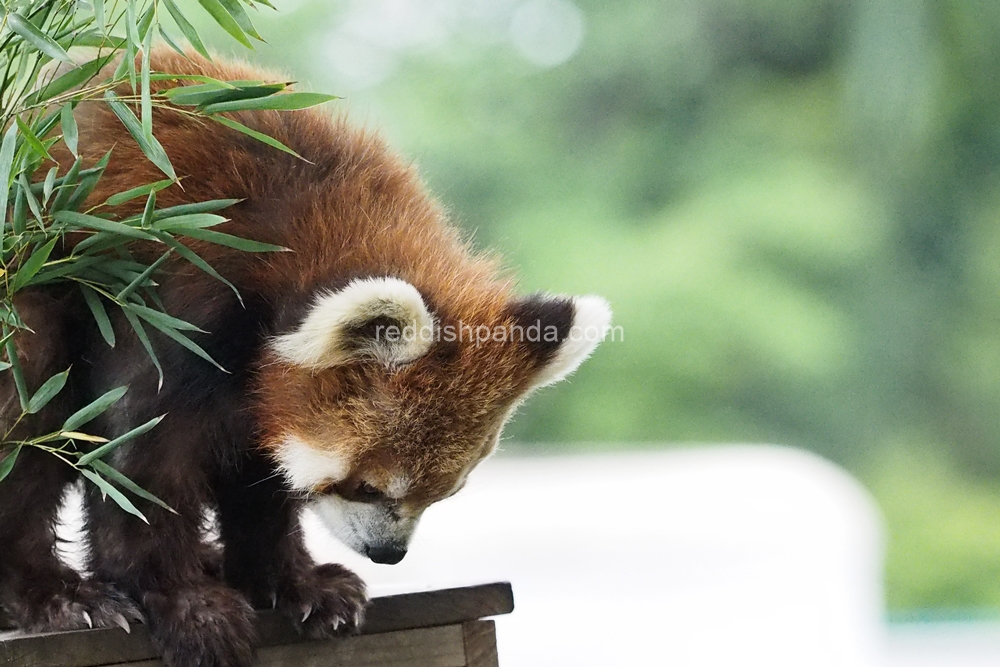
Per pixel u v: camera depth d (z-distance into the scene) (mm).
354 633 4523
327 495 4785
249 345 4551
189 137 4527
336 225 4637
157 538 4504
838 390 17562
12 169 3754
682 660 9391
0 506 4594
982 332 18375
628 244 17344
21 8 3805
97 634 4238
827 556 10703
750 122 18844
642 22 18969
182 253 4004
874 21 18578
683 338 16688
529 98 18828
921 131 18453
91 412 3947
